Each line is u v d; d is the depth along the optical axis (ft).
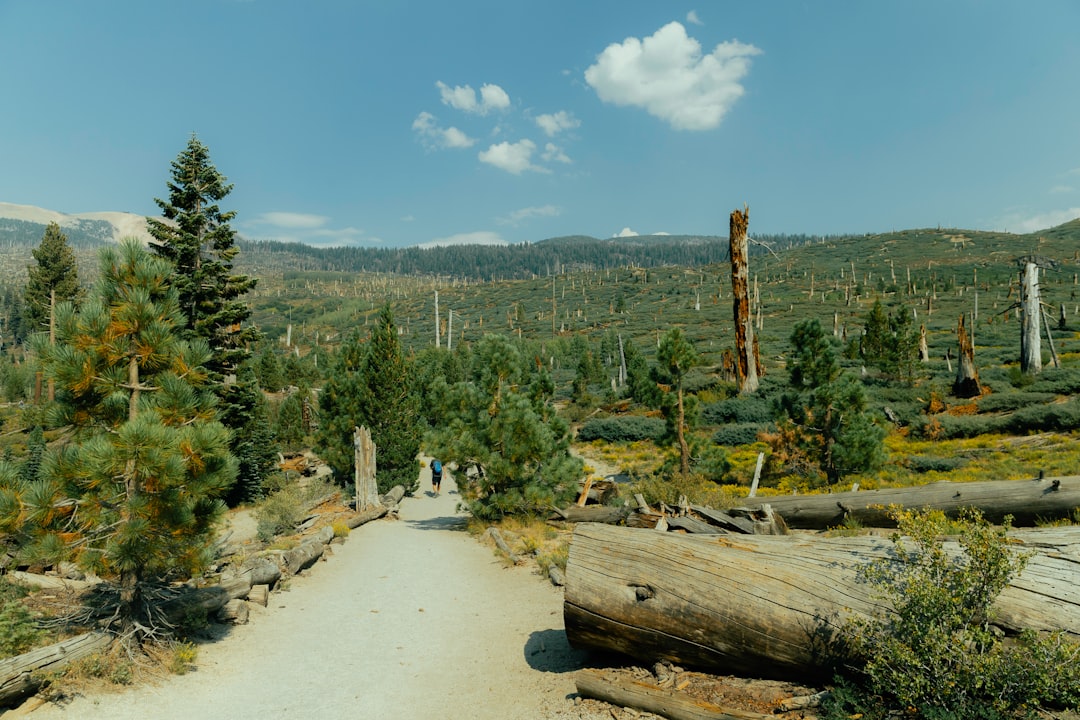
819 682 18.16
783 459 69.56
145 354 24.06
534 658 24.75
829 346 71.41
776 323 346.95
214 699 21.03
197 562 24.04
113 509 22.65
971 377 115.75
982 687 14.43
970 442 81.71
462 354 245.86
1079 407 80.07
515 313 617.21
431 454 55.11
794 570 19.16
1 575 28.76
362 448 67.10
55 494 21.62
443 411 59.26
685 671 20.48
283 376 252.42
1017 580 16.57
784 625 18.24
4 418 159.02
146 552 22.31
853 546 19.49
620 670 22.00
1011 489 32.81
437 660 25.16
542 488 52.42
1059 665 13.21
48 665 20.11
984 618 15.66
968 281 465.88
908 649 14.76
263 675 23.48
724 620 19.10
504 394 55.57
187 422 24.71
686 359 68.69
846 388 67.10
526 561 42.04
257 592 32.83
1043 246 599.16
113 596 27.37
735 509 36.45
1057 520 31.48
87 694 19.86
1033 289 127.54
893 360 139.54
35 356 22.71
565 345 362.94
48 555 21.30
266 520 51.96
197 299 67.77
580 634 21.75
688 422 70.03
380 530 58.49
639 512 41.27
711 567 20.06
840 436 65.05
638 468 90.27
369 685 22.61
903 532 17.35
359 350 86.48
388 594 35.55
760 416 112.37
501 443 53.78
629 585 20.81
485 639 27.55
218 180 69.10
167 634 24.73
